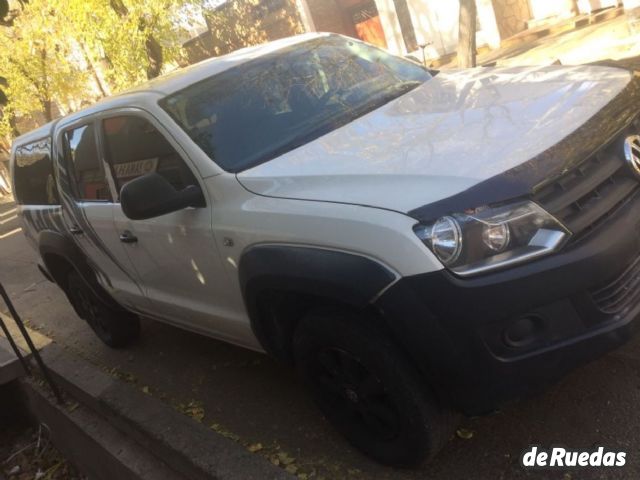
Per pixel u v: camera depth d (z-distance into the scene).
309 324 2.90
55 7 11.88
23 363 4.83
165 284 4.05
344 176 2.82
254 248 2.97
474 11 9.44
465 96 3.35
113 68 13.00
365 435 3.06
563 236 2.45
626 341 2.57
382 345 2.65
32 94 19.56
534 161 2.51
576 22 13.08
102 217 4.26
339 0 17.39
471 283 2.38
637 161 2.76
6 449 5.15
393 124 3.25
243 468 3.14
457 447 3.09
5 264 10.98
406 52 16.41
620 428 2.89
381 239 2.47
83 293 5.41
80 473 4.64
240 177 3.19
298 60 4.09
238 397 4.11
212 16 14.77
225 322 3.63
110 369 5.22
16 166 5.59
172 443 3.46
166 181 3.24
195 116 3.61
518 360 2.47
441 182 2.53
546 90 3.11
